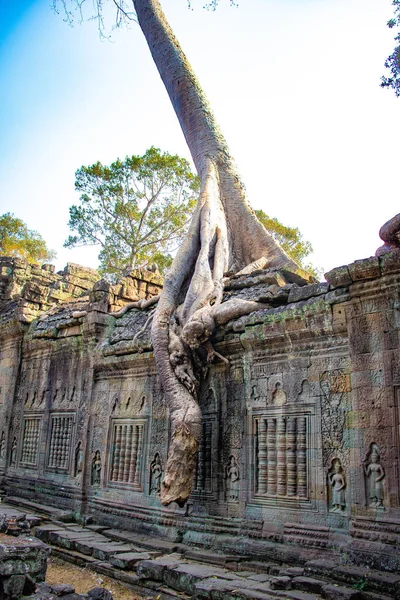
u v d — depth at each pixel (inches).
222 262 499.2
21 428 621.3
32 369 632.4
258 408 367.9
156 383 455.8
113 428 490.3
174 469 362.0
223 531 360.5
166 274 476.7
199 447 400.8
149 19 712.4
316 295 354.0
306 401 339.6
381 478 281.0
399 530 264.7
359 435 293.9
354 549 278.1
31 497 555.8
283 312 356.8
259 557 325.7
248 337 377.7
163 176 1176.2
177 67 674.8
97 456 498.6
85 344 544.7
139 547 379.9
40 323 642.8
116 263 1192.2
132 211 1176.2
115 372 503.5
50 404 579.5
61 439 550.9
